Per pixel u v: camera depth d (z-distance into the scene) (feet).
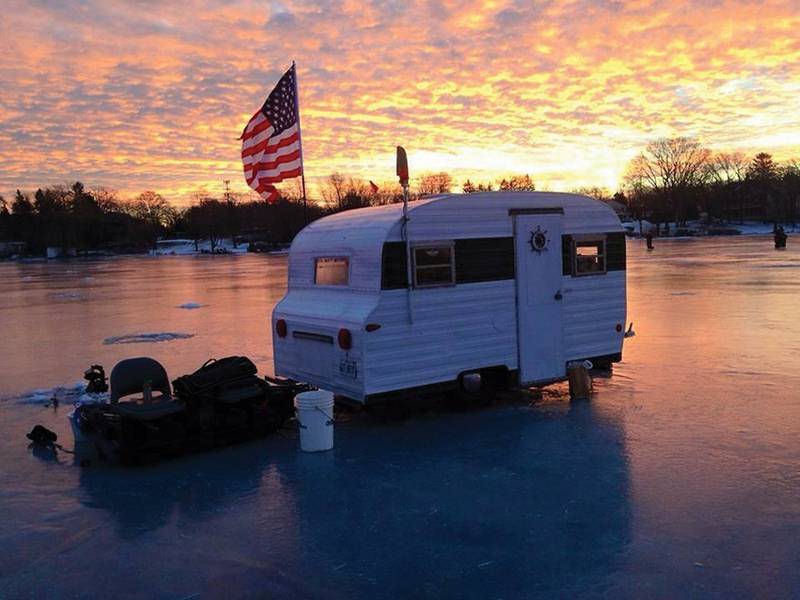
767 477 18.57
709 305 55.88
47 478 20.89
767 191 390.21
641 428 23.47
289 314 28.50
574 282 28.96
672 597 12.86
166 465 21.72
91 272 161.38
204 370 23.94
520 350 27.63
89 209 375.04
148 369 23.39
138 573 14.64
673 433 22.76
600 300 29.81
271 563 14.85
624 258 30.50
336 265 26.78
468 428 24.38
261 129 37.93
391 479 19.61
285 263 170.71
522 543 15.26
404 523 16.57
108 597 13.69
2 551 15.92
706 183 411.54
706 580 13.42
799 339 39.19
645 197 409.49
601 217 29.63
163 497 18.98
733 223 400.88
